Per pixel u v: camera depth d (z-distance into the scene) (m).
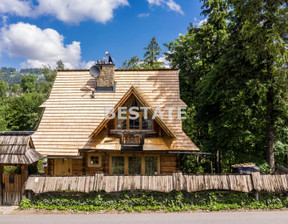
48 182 10.02
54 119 14.14
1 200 10.20
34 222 8.56
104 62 16.06
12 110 39.47
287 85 12.02
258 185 9.69
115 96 15.07
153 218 8.85
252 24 12.54
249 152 15.99
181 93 23.14
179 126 13.45
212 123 17.17
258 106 13.21
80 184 9.93
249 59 12.71
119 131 12.21
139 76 16.20
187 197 9.89
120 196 9.97
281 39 11.72
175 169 13.22
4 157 9.87
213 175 10.02
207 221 8.51
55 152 12.71
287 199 9.68
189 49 21.48
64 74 16.77
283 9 11.74
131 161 13.48
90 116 14.13
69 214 9.34
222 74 14.30
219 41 18.36
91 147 12.38
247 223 8.30
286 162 16.84
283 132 14.75
